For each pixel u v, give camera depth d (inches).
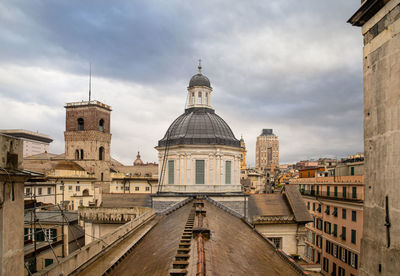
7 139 473.1
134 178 4104.3
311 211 2438.5
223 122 2132.1
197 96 2182.6
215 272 454.9
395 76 514.3
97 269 673.6
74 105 3949.3
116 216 1603.1
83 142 3873.0
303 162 7411.4
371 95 585.6
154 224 1284.4
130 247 787.4
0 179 454.0
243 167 6264.8
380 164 556.4
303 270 712.4
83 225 1745.8
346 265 1856.5
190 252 552.4
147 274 535.2
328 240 2113.7
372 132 582.2
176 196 1790.1
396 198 510.9
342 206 1935.3
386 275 532.4
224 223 1108.5
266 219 1635.1
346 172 2209.6
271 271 647.1
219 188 1855.3
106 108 4119.1
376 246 563.8
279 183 4854.8
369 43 592.1
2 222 457.7
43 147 5836.6
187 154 1859.0
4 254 459.2
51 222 1688.0
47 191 2652.6
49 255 1528.1
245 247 808.9
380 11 555.8
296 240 1651.1
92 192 3267.7
